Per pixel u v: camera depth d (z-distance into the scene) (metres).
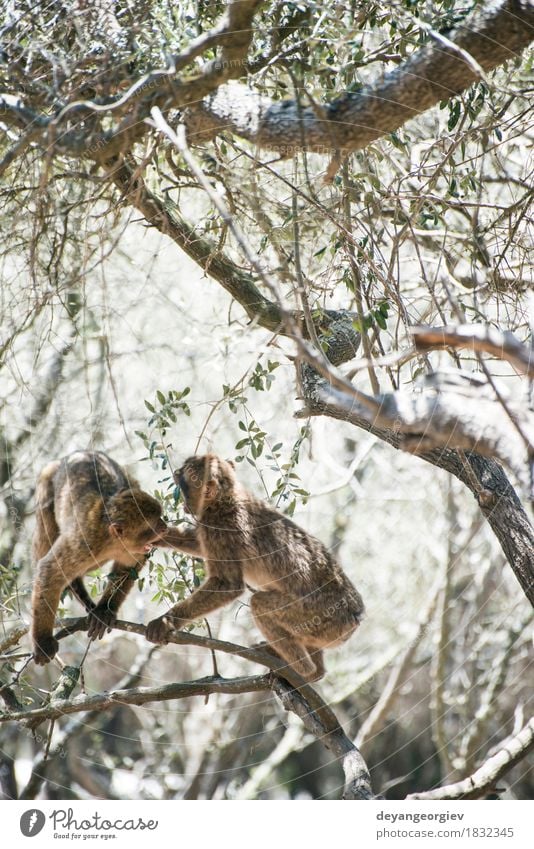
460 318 7.04
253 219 11.38
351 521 23.39
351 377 8.10
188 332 15.05
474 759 22.69
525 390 6.79
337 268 10.94
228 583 10.87
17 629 10.97
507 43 8.26
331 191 11.14
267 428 17.88
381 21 10.27
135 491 10.48
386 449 23.06
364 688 27.06
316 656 11.32
